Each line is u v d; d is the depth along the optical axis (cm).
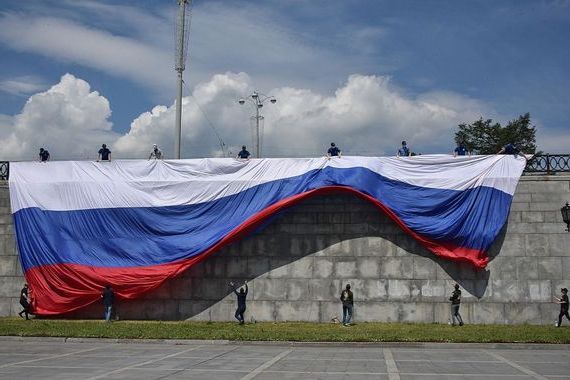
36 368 1443
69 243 2762
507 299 2589
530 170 2662
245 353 1802
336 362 1583
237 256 2736
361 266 2670
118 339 2108
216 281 2730
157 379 1265
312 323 2603
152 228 2736
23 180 2844
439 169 2673
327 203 2728
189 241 2694
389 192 2661
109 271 2703
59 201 2806
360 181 2653
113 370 1407
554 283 2578
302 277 2692
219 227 2702
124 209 2762
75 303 2714
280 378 1292
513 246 2619
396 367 1485
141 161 2809
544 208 2627
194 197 2742
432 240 2611
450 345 1978
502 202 2611
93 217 2775
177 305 2731
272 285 2702
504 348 1952
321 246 2703
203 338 2092
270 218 2700
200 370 1416
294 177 2711
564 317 2539
